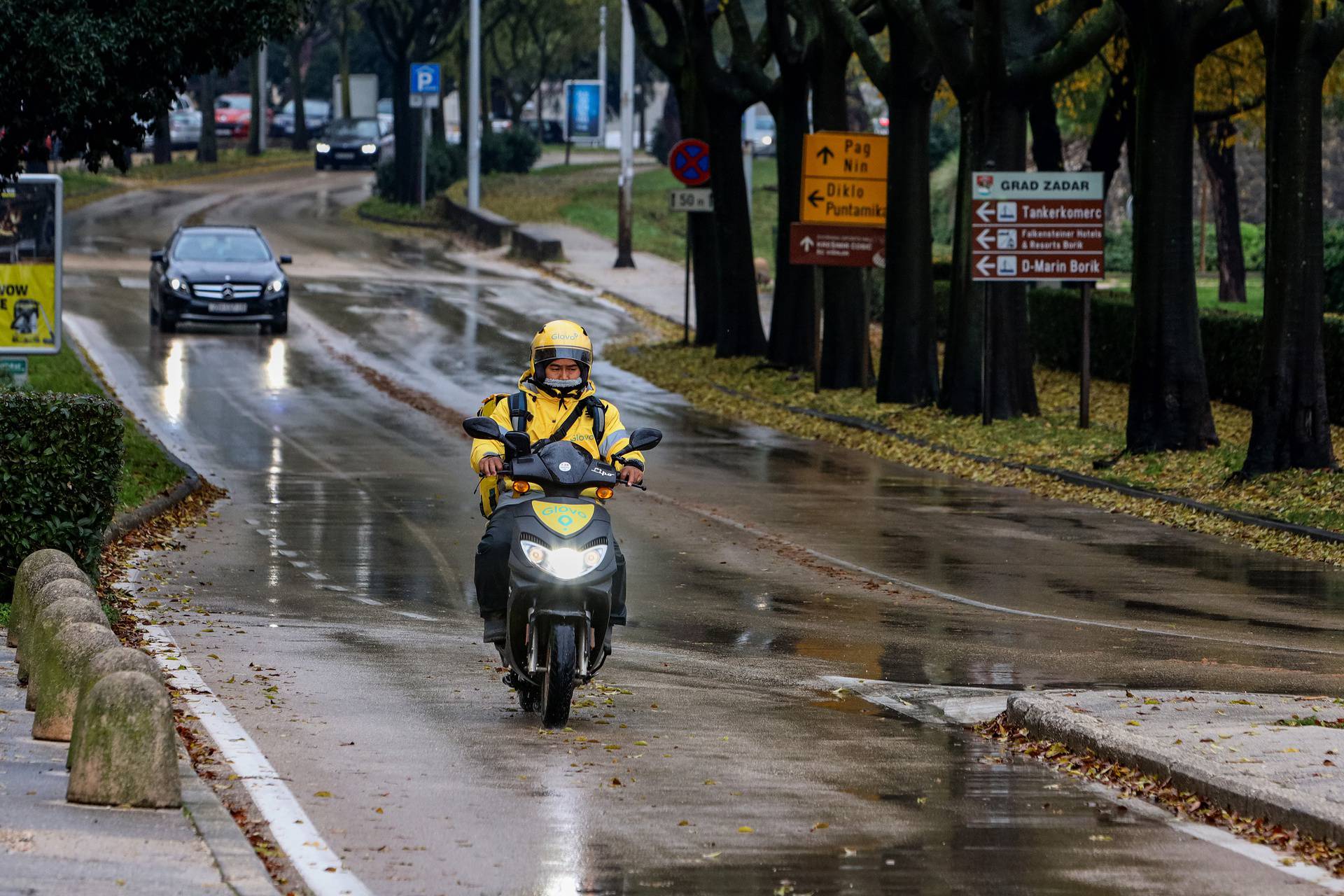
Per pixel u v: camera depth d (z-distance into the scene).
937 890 21.06
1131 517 63.12
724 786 26.27
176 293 113.00
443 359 109.88
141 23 57.03
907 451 79.56
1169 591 49.06
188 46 59.44
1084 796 26.09
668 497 65.19
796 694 34.47
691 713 32.06
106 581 44.16
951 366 86.69
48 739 27.33
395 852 22.22
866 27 100.75
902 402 92.12
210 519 57.44
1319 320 65.38
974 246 81.31
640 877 21.42
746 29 110.19
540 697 30.84
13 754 26.20
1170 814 25.09
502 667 35.09
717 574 50.19
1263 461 65.56
